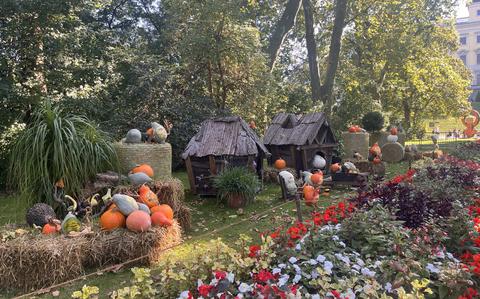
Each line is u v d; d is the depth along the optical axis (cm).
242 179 654
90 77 988
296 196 472
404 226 376
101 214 456
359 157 980
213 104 1170
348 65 2030
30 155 492
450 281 246
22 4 819
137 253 392
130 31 1585
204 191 721
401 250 296
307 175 729
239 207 653
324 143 912
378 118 1466
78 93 934
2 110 839
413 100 2617
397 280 243
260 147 748
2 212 646
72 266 364
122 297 241
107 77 1036
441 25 2339
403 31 1972
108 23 1725
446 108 2555
